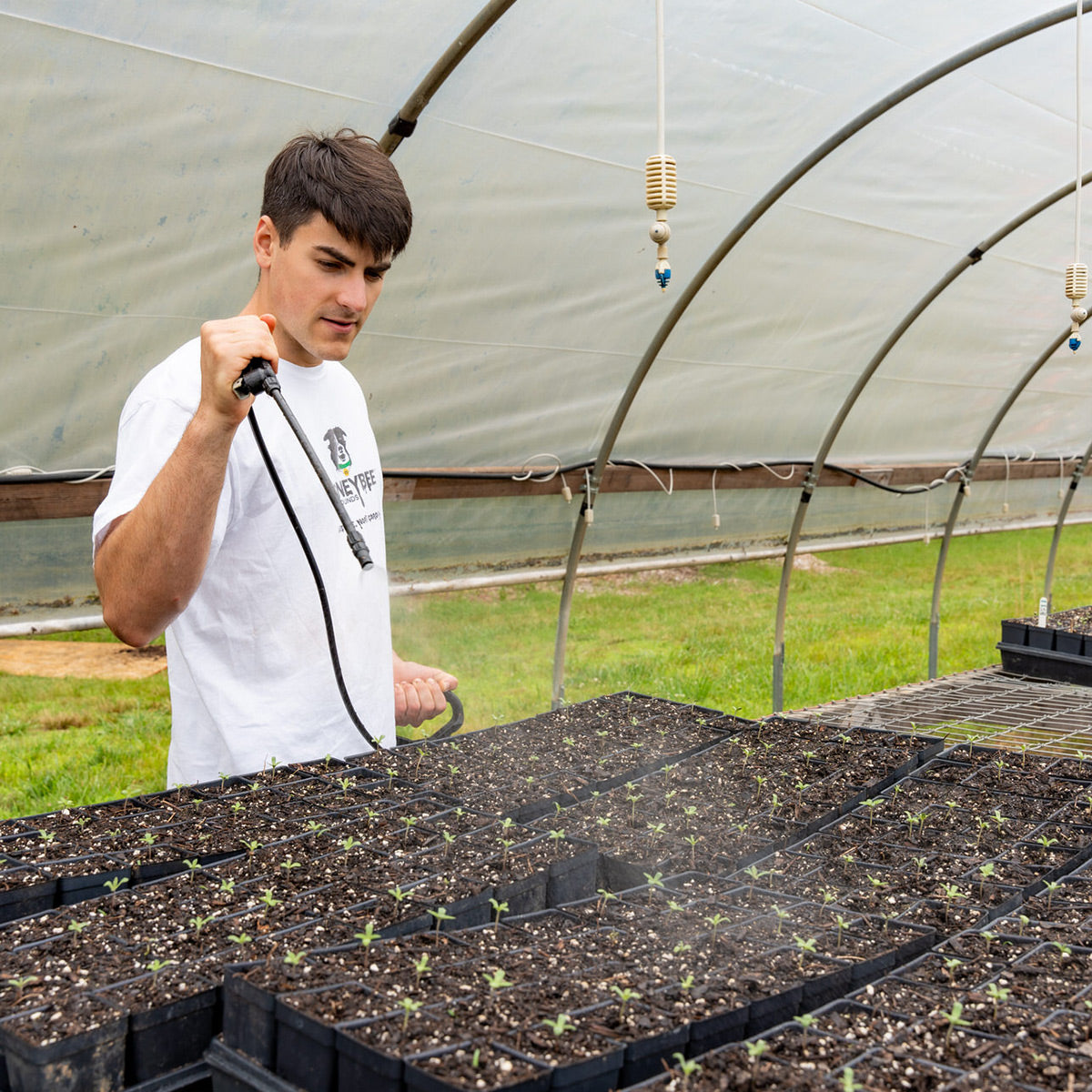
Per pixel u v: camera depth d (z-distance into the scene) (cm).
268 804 251
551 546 482
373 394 379
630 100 343
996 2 354
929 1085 137
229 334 181
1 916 198
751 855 237
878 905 210
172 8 249
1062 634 536
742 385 498
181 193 285
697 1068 140
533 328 396
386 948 174
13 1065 141
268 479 232
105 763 643
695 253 421
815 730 359
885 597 1316
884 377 559
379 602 273
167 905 194
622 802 278
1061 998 164
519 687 816
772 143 391
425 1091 131
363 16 274
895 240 474
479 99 314
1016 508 782
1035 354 626
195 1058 154
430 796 268
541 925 196
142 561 195
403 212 215
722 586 1375
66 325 289
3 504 306
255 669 255
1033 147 458
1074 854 241
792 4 332
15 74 243
